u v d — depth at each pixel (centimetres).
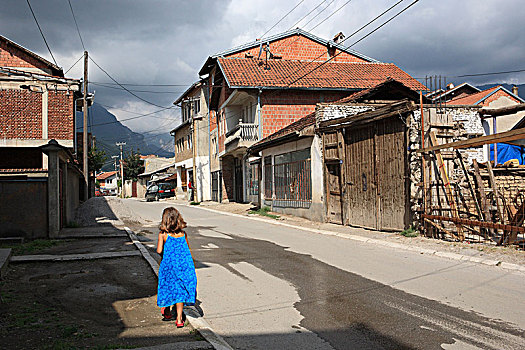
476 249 972
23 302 637
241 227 1702
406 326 519
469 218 1139
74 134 1956
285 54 3159
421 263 891
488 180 1220
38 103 1741
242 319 567
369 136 1460
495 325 513
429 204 1193
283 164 2119
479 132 1298
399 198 1312
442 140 1242
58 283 759
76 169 1839
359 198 1520
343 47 3238
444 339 474
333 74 2805
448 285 704
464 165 1223
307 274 820
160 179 5391
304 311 593
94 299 656
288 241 1277
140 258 1000
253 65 2816
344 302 627
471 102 2273
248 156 2669
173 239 532
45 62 2388
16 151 1762
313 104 2623
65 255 1009
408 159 1263
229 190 3369
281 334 507
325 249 1114
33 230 1309
